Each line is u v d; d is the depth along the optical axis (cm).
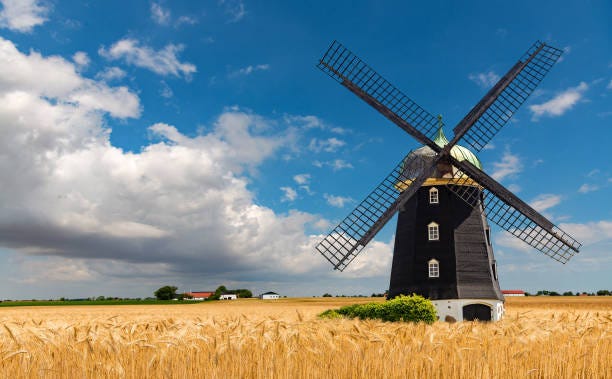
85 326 1466
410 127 3881
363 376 1100
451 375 1148
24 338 1328
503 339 1403
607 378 1202
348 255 3619
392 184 3869
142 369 1094
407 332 1417
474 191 4097
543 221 3794
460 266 3931
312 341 1300
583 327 1675
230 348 1163
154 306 11862
